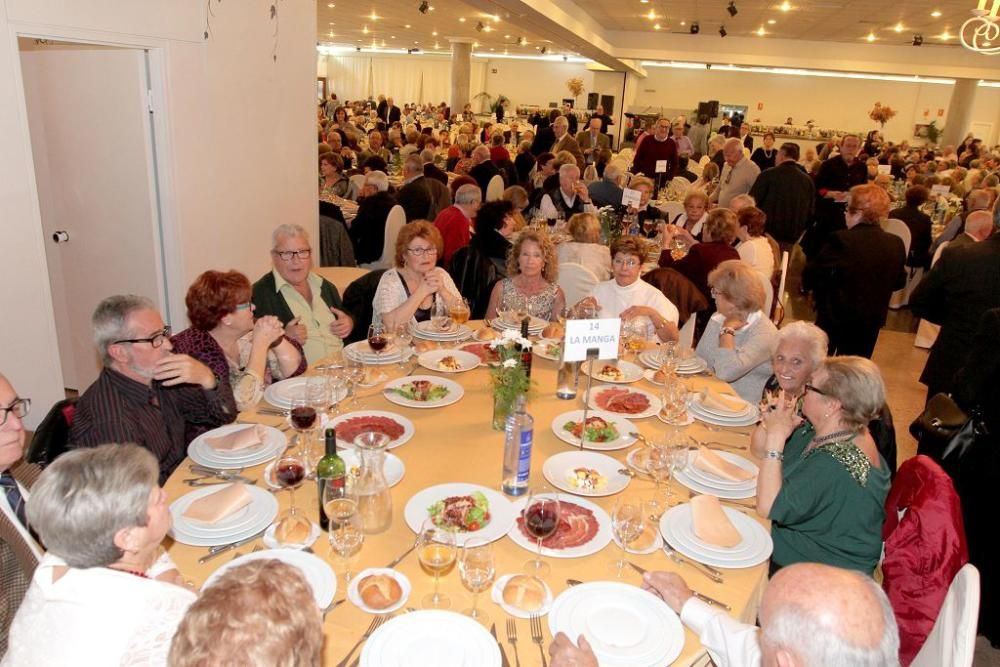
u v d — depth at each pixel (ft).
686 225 19.12
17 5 9.98
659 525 5.74
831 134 60.18
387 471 6.26
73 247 13.73
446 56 79.66
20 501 5.95
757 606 5.40
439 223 18.47
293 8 16.15
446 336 10.03
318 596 4.60
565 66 72.95
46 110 13.05
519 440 5.85
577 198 21.77
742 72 61.41
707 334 10.17
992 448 7.95
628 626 4.53
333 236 18.61
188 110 13.28
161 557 4.81
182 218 13.39
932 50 41.09
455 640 4.22
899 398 16.40
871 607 3.65
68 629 3.80
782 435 6.19
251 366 7.85
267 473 6.08
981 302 11.37
